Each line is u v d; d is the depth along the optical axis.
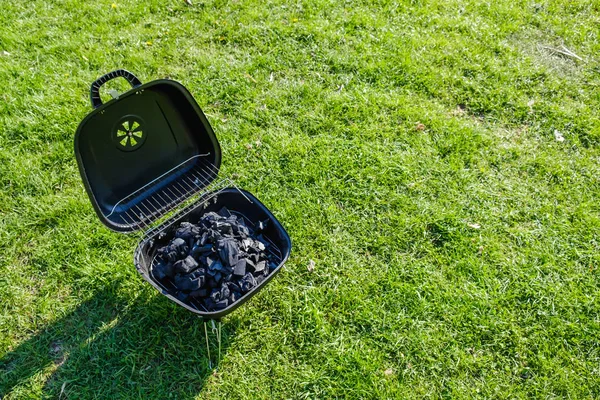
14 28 2.34
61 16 2.42
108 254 1.63
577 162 1.90
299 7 2.48
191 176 1.53
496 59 2.27
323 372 1.43
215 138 1.48
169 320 1.50
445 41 2.33
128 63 2.22
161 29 2.37
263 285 1.32
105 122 1.33
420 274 1.61
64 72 2.16
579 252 1.66
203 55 2.26
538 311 1.54
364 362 1.44
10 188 1.77
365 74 2.19
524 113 2.05
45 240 1.66
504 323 1.51
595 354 1.46
